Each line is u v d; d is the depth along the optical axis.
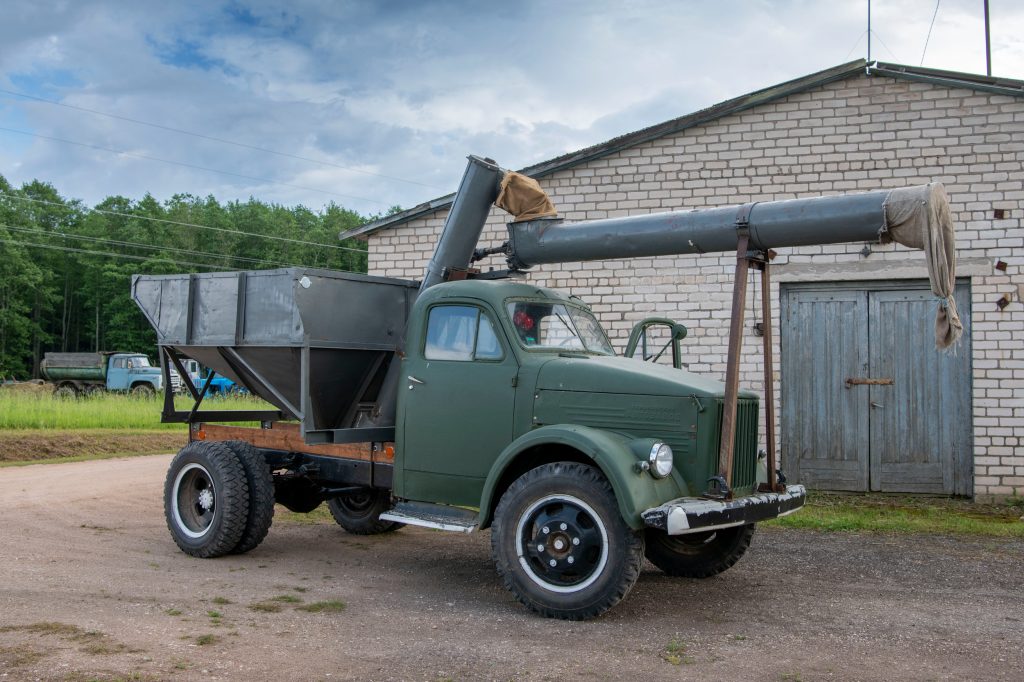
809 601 5.48
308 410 6.30
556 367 5.58
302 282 6.34
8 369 57.06
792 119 10.32
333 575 6.14
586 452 5.03
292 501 7.28
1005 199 9.70
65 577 5.78
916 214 5.00
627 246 6.06
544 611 5.03
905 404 10.01
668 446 5.08
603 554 4.92
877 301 10.11
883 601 5.48
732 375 5.22
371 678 3.93
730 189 10.47
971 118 9.83
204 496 6.66
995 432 9.62
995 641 4.60
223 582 5.80
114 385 31.44
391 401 6.69
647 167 10.74
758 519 5.32
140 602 5.20
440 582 5.98
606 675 4.00
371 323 6.77
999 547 7.21
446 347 6.01
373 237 11.64
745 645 4.51
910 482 9.98
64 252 65.62
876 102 10.09
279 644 4.43
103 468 12.91
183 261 64.19
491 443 5.72
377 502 7.57
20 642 4.30
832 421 10.19
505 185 6.58
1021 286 9.60
